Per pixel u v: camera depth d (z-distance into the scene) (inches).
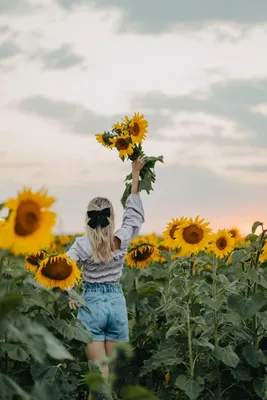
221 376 256.8
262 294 259.0
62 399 197.9
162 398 268.5
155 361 253.8
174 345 258.1
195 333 269.1
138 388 113.3
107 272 266.7
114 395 250.1
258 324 276.1
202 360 265.9
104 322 263.6
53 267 218.1
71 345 241.1
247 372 253.4
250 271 262.7
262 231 269.6
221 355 243.3
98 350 262.1
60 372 200.1
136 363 292.2
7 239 136.2
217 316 252.4
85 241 265.3
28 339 136.6
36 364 199.5
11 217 136.3
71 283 220.2
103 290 265.1
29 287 218.7
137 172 284.5
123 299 271.1
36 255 246.4
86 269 267.1
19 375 209.0
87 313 263.3
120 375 288.5
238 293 261.7
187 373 252.4
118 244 269.0
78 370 217.6
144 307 321.4
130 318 339.3
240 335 258.5
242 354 253.9
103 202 265.4
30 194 139.0
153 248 327.9
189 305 273.4
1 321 126.2
